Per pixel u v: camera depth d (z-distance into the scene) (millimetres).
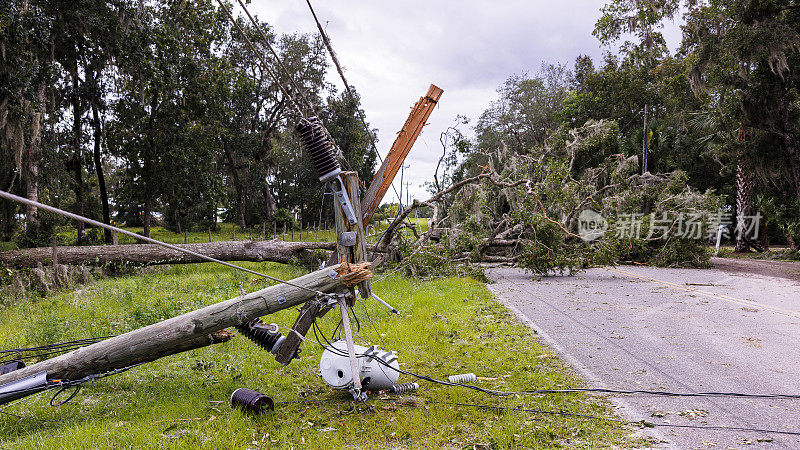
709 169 35500
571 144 23609
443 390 5336
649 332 8031
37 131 18750
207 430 4336
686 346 7168
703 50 22312
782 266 20719
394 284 13164
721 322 8844
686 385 5477
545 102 46250
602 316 9352
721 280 15367
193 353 7102
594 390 5277
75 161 28125
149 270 17047
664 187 21078
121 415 4859
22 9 17438
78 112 26406
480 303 10555
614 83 39656
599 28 29453
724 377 5766
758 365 6246
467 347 7098
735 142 23578
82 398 5500
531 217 16109
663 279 15641
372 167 42344
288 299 4910
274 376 6008
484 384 5551
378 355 5301
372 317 8883
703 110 30672
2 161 22109
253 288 11773
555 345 7188
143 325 8023
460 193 18828
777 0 20250
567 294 12211
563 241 17375
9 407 5148
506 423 4375
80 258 15930
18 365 5094
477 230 18719
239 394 4891
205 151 28469
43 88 22172
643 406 4844
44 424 4738
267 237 33531
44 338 7488
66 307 10562
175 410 4887
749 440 4031
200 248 17484
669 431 4234
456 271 15141
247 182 44250
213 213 42281
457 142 17812
